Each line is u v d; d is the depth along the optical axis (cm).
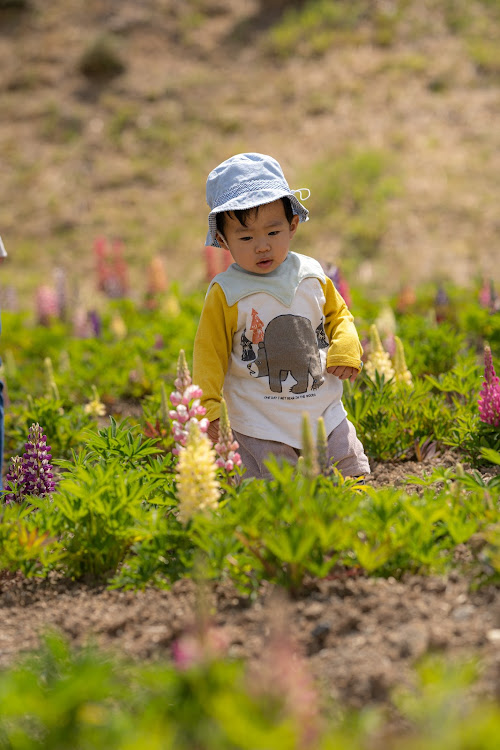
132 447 435
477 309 807
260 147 1938
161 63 2303
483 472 449
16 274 1650
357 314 821
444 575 311
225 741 207
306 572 321
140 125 2088
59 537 372
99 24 2430
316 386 436
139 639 297
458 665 246
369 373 558
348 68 2141
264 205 420
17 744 221
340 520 318
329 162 1834
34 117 2156
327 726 230
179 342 818
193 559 329
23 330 945
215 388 423
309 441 333
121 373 734
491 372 450
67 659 249
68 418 582
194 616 303
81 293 1402
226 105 2114
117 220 1802
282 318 431
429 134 1878
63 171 1977
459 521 327
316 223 1664
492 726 195
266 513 323
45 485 432
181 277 1552
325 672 259
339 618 288
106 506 358
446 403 586
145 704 238
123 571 341
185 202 1831
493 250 1512
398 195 1703
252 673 256
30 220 1838
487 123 1886
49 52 2348
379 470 481
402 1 2320
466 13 2244
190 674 224
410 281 1439
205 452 347
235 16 2436
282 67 2209
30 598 346
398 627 278
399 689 243
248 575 320
